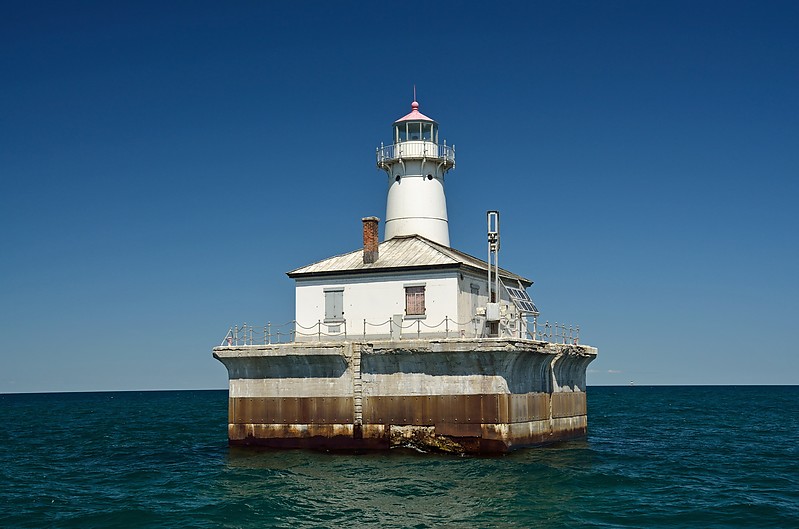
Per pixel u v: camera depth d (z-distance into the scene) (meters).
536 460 43.97
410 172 57.62
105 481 42.62
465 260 51.50
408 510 33.59
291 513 33.44
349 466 42.09
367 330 49.34
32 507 36.03
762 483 40.38
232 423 47.97
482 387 42.88
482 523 31.66
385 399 44.53
